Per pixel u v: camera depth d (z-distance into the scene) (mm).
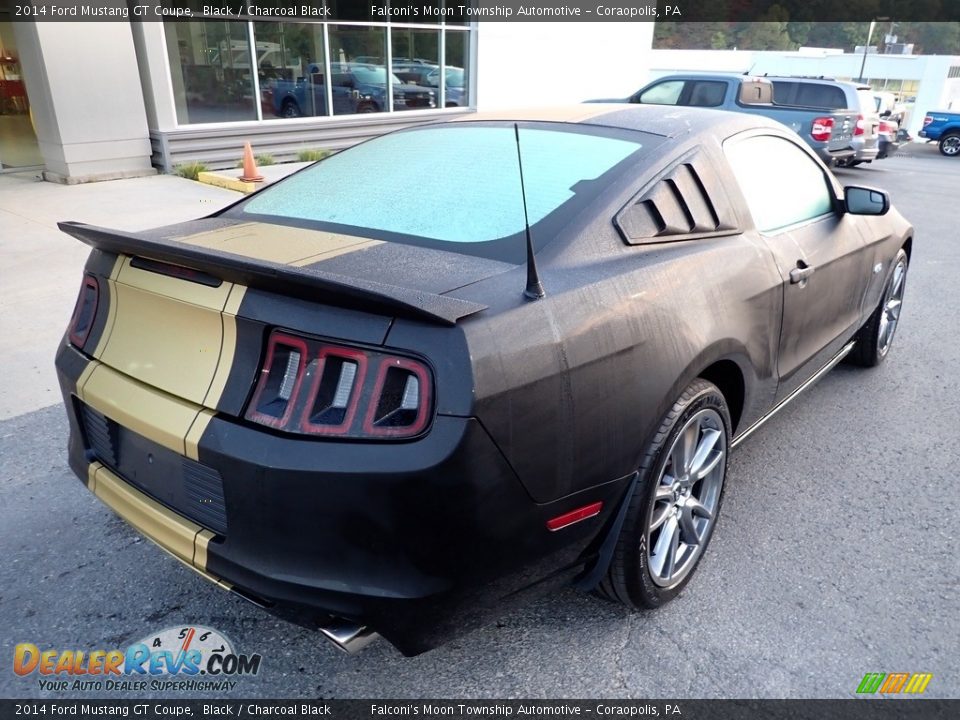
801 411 4137
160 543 2088
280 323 1813
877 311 4449
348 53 12766
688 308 2357
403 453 1714
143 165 10742
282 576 1843
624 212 2369
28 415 3889
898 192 13367
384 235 2336
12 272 6242
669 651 2391
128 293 2182
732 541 2951
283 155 12219
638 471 2252
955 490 3367
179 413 1958
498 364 1786
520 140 2766
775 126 3332
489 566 1891
